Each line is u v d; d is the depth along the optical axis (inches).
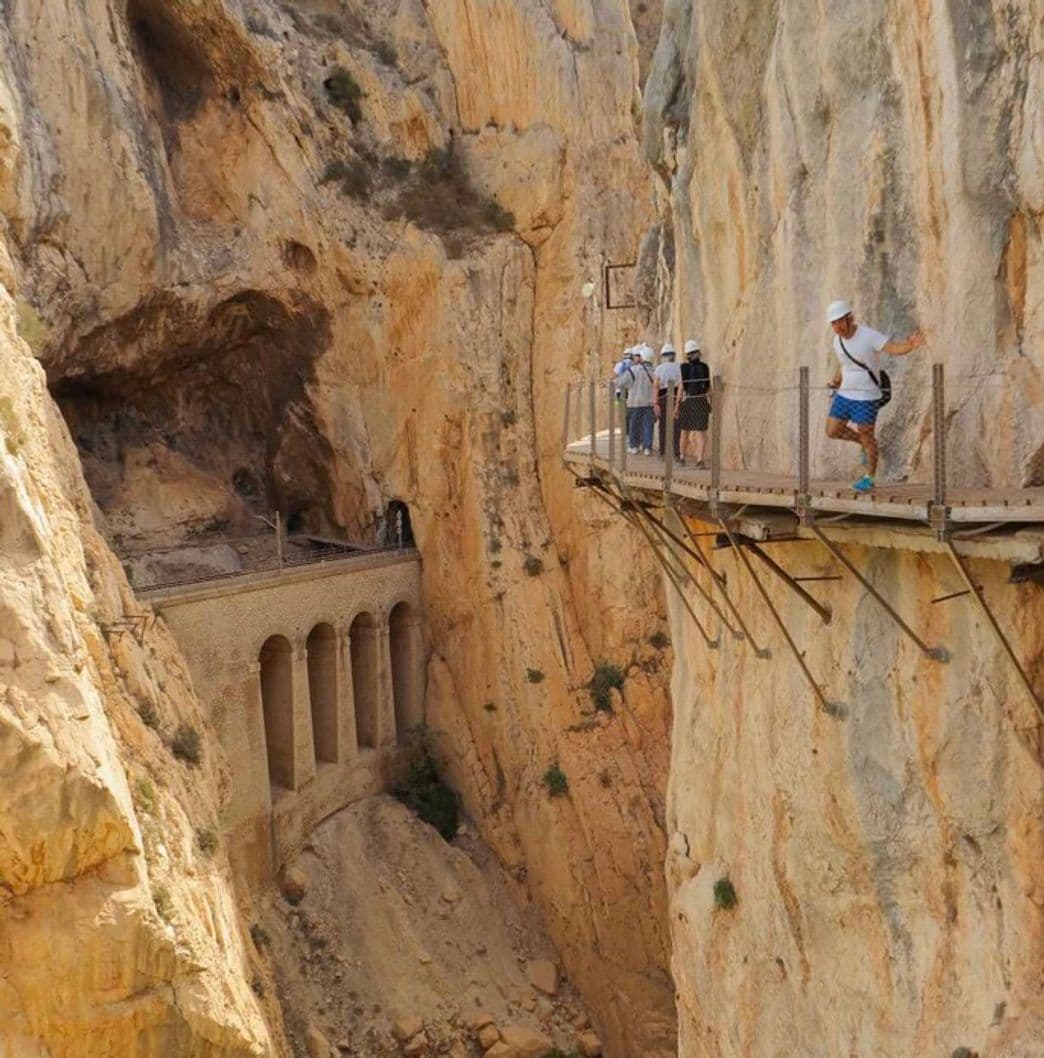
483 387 1652.3
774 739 598.2
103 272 1419.8
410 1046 1295.5
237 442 1802.4
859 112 539.8
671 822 808.9
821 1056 560.7
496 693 1619.1
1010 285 454.0
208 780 1106.1
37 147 1307.8
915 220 506.6
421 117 1723.7
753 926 632.4
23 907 805.9
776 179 620.7
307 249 1627.7
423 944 1409.9
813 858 557.6
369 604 1579.7
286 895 1385.3
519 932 1505.9
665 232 957.8
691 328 774.5
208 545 1611.7
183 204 1608.0
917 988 493.4
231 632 1337.4
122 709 984.3
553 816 1541.6
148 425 1707.7
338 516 1750.7
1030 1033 422.6
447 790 1620.3
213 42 1583.4
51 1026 811.4
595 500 1626.5
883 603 446.9
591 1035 1429.6
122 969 826.8
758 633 632.4
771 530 468.1
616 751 1576.0
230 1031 895.1
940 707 467.5
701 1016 700.0
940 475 374.9
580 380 1624.0
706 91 715.4
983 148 459.5
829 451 550.0
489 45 1745.8
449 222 1697.8
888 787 501.7
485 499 1641.2
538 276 1717.5
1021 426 441.1
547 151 1700.3
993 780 446.9
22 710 782.5
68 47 1368.1
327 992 1317.7
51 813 785.6
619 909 1489.9
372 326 1654.8
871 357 444.8
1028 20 441.7
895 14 516.4
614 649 1616.6
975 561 443.8
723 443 676.1
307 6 1758.1
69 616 855.1
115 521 1571.1
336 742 1517.0
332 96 1681.8
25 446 967.6
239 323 1658.5
